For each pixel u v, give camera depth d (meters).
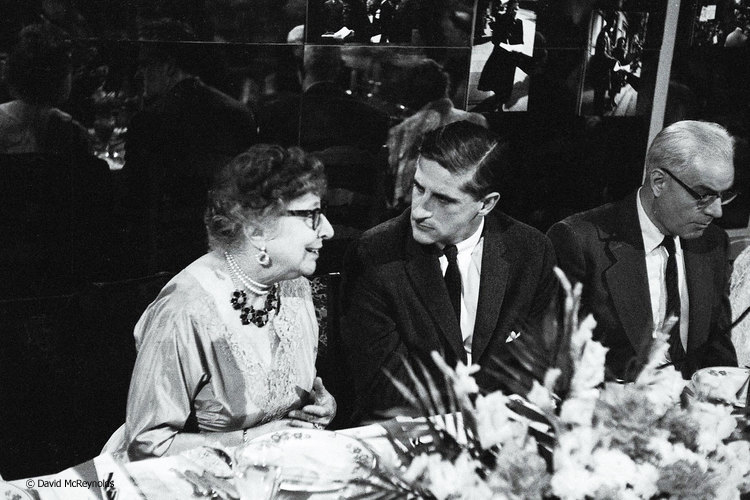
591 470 1.08
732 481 1.16
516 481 1.05
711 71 4.26
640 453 1.12
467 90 3.78
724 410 1.23
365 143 3.63
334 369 2.31
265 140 3.43
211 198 1.84
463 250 2.17
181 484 1.53
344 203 3.66
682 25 4.13
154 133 3.21
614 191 4.29
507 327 2.15
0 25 2.86
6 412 2.33
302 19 3.37
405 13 3.55
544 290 2.23
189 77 3.22
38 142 3.01
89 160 3.11
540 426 1.21
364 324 2.14
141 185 3.23
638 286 2.30
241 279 1.86
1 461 2.33
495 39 3.77
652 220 2.30
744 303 2.58
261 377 1.89
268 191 1.76
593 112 4.10
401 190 3.77
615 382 1.22
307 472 1.56
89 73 3.03
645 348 1.31
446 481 1.06
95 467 1.56
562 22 3.89
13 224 3.03
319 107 3.50
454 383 1.16
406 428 1.75
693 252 2.34
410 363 2.09
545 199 4.14
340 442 1.67
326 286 2.70
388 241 2.18
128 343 2.27
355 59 3.52
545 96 3.97
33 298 3.09
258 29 3.30
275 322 1.94
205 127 3.30
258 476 1.44
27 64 2.92
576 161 4.14
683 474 1.08
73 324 2.36
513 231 2.23
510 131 3.94
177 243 3.37
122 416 2.28
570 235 2.35
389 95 3.62
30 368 2.34
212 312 1.82
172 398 1.80
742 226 4.52
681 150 2.14
